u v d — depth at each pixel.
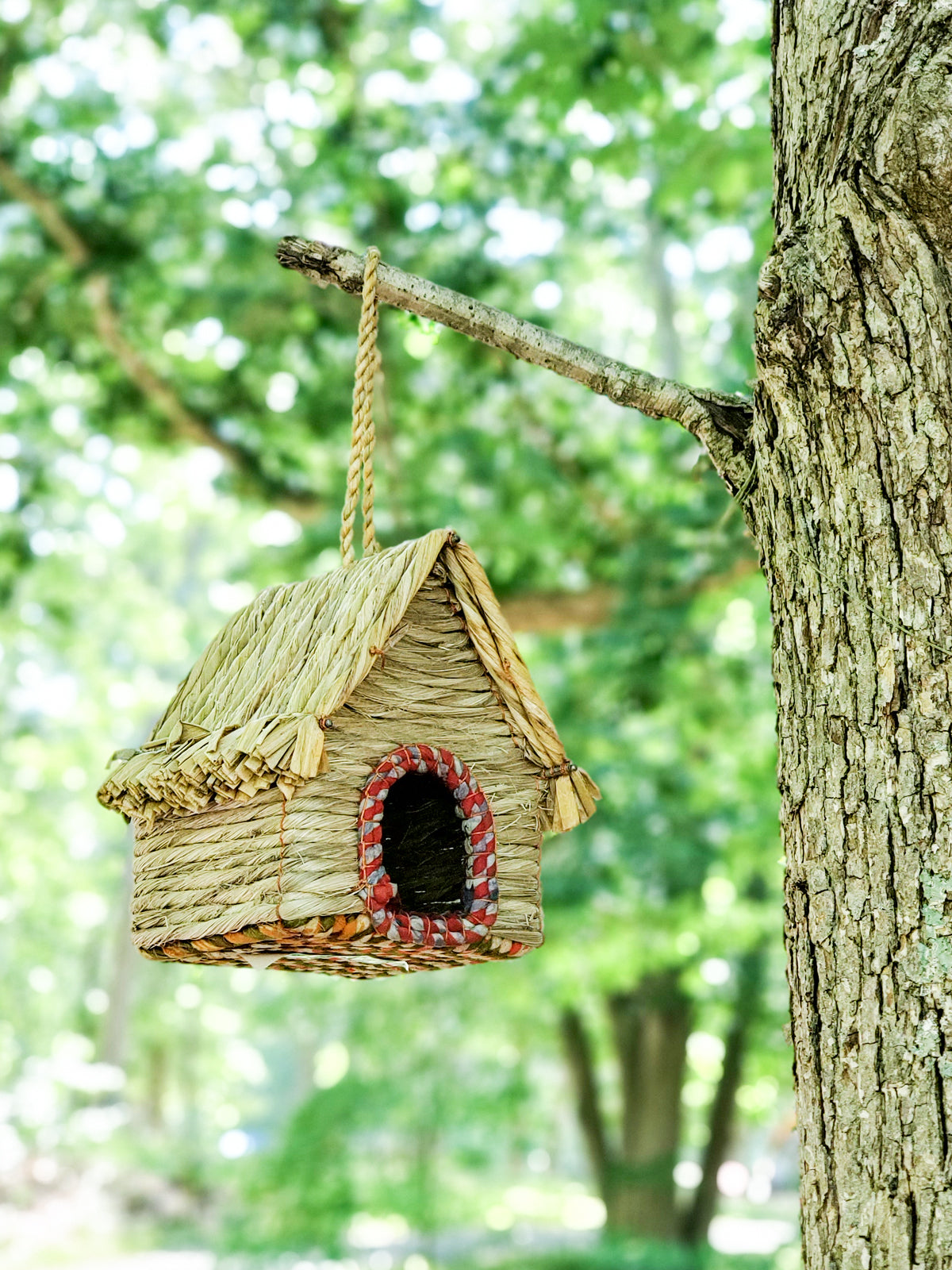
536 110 7.16
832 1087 1.85
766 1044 14.78
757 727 10.49
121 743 21.58
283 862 2.15
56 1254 15.40
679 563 8.34
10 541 10.46
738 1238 20.62
